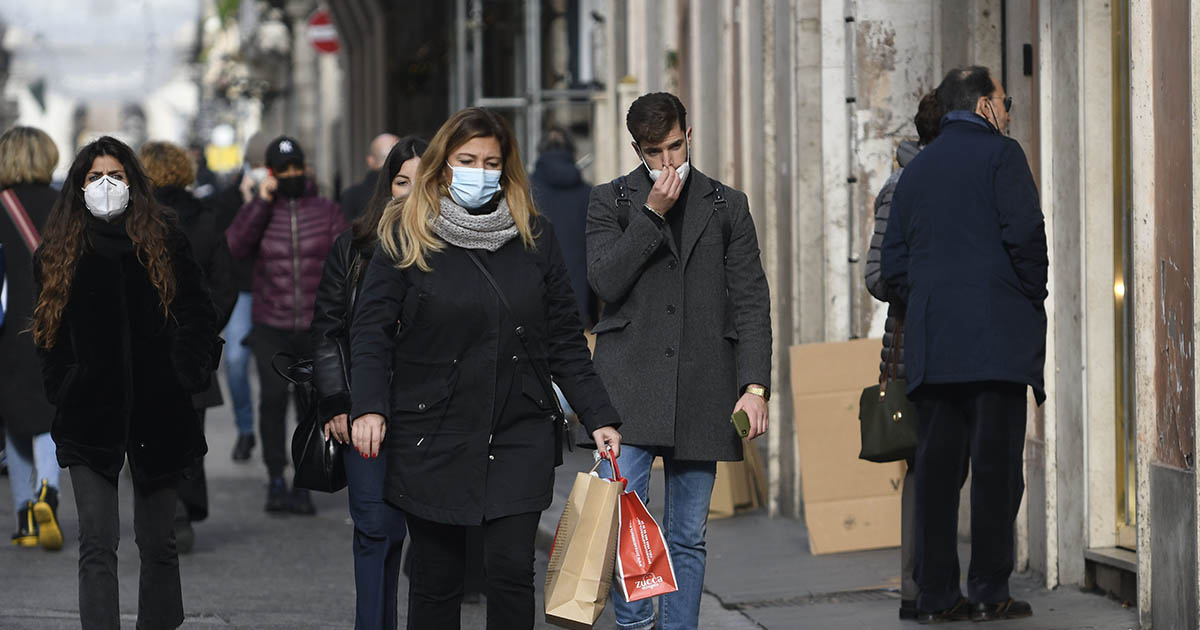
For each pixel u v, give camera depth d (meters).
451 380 14.55
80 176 17.38
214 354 17.89
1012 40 22.42
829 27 26.52
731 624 20.44
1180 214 17.39
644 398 16.84
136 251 17.30
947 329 17.91
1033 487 21.86
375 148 31.66
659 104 16.81
